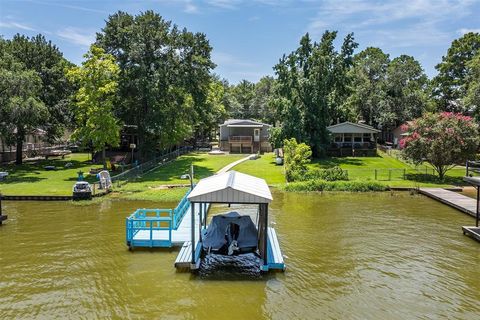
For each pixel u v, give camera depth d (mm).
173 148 56594
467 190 29828
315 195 28797
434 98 60375
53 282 12859
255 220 20141
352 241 17438
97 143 35219
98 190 28328
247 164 42219
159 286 12531
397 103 57438
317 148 44469
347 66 44844
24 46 42906
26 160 47688
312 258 15242
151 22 39469
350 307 11195
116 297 11758
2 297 11797
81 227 19500
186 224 19000
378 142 64688
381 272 13852
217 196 13141
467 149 31547
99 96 34000
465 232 18516
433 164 33406
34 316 10664
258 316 10617
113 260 14828
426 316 10734
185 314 10711
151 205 24578
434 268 14273
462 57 56625
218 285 12617
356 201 26547
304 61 45125
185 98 42094
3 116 33656
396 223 20609
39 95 41688
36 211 23156
